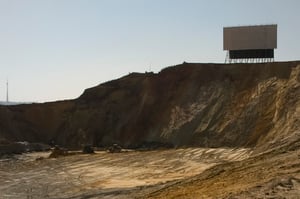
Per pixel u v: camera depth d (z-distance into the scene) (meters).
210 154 55.66
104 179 46.06
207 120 66.25
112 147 70.81
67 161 60.31
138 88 84.56
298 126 48.84
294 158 24.12
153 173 47.66
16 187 44.09
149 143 71.00
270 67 67.38
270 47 72.50
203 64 76.56
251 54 74.12
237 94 67.44
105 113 83.31
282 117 55.59
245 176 22.55
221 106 67.06
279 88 62.41
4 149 73.06
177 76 78.12
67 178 48.12
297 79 60.28
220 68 74.19
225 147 59.09
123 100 83.81
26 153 74.12
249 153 51.09
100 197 33.50
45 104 91.62
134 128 75.62
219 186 21.31
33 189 42.75
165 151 62.41
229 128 61.84
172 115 71.50
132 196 29.34
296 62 65.88
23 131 87.25
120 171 50.34
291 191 15.51
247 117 61.59
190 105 70.81
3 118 86.50
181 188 25.34
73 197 35.81
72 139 82.69
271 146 41.09
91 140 79.75
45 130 88.56
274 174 20.02
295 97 57.00
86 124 83.38
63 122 87.88
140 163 54.50
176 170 48.34
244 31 73.50
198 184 24.89
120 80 89.19
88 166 55.19
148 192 29.14
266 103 61.84
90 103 87.38
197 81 74.44
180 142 66.06
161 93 77.88
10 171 54.97
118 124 80.06
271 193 15.57
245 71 70.44
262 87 64.69
